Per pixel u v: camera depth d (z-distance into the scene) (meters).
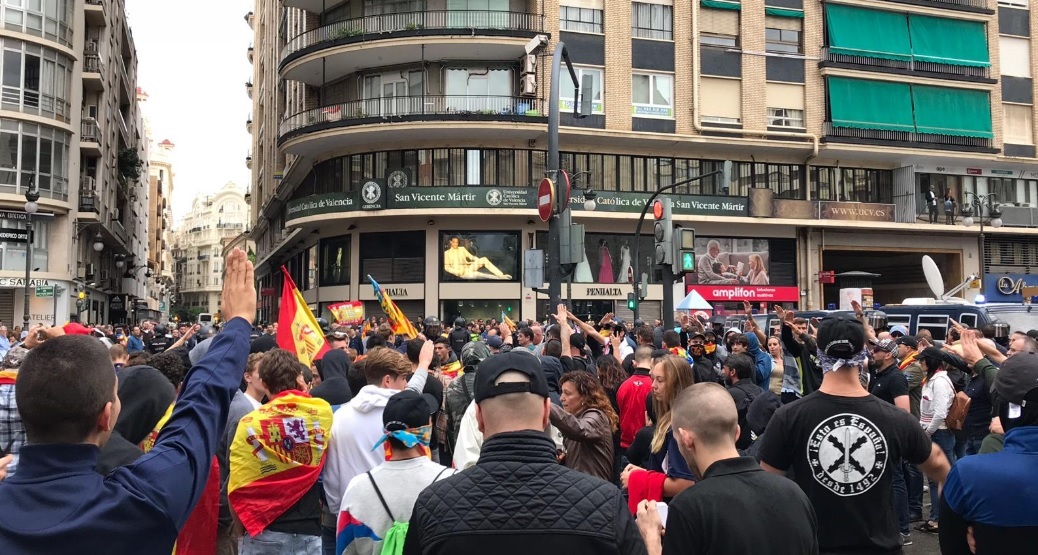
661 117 31.09
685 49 31.48
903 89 33.78
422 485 3.66
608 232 31.09
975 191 35.50
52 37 31.47
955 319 15.96
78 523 1.95
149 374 3.71
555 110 12.16
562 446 5.99
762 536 2.87
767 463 3.75
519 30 28.66
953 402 8.07
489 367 2.65
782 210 32.22
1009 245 36.50
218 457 4.95
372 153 30.73
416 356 7.33
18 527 1.92
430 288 30.05
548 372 6.84
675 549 2.93
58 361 2.08
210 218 142.75
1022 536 2.93
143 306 62.44
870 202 34.00
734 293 32.22
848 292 23.89
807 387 7.11
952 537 3.14
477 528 2.37
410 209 29.14
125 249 51.12
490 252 30.34
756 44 32.31
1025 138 36.03
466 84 30.14
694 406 3.15
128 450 3.19
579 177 30.78
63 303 31.36
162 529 2.09
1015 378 3.11
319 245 32.94
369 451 4.51
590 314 30.66
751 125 31.89
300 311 8.64
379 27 29.78
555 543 2.34
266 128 50.03
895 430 3.61
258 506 4.33
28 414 2.05
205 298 140.75
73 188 32.25
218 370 2.47
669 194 30.66
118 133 46.00
